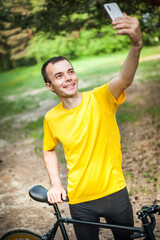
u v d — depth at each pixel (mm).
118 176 1834
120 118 7645
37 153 6441
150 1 3770
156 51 20688
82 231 1896
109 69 17625
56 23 4684
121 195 1826
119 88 1710
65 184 4656
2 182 5059
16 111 11227
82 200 1854
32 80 18047
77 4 4484
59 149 6375
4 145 7406
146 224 1771
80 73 17547
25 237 2143
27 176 5234
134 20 1448
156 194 3840
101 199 1822
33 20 4621
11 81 18438
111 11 1485
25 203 4176
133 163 4957
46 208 3971
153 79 12078
